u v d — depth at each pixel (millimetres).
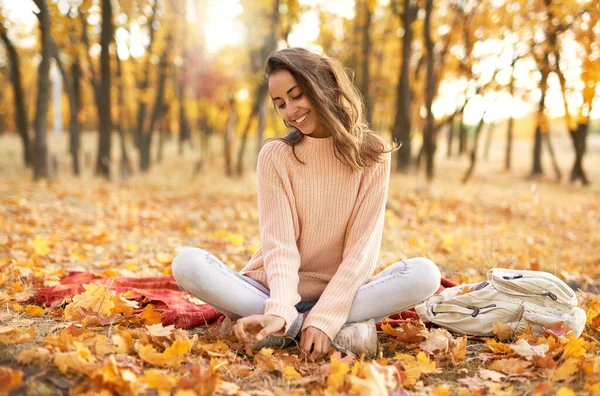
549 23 9961
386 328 2566
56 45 11602
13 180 9859
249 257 4688
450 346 2357
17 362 1971
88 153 17391
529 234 6879
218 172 15406
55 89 26719
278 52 2316
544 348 2234
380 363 2139
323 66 2309
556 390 1932
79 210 6883
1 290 3137
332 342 2277
